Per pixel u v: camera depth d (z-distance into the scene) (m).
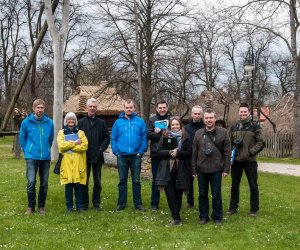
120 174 9.30
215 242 7.19
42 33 16.08
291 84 47.78
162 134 8.43
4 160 17.97
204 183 8.39
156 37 26.47
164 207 9.68
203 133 8.38
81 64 38.47
